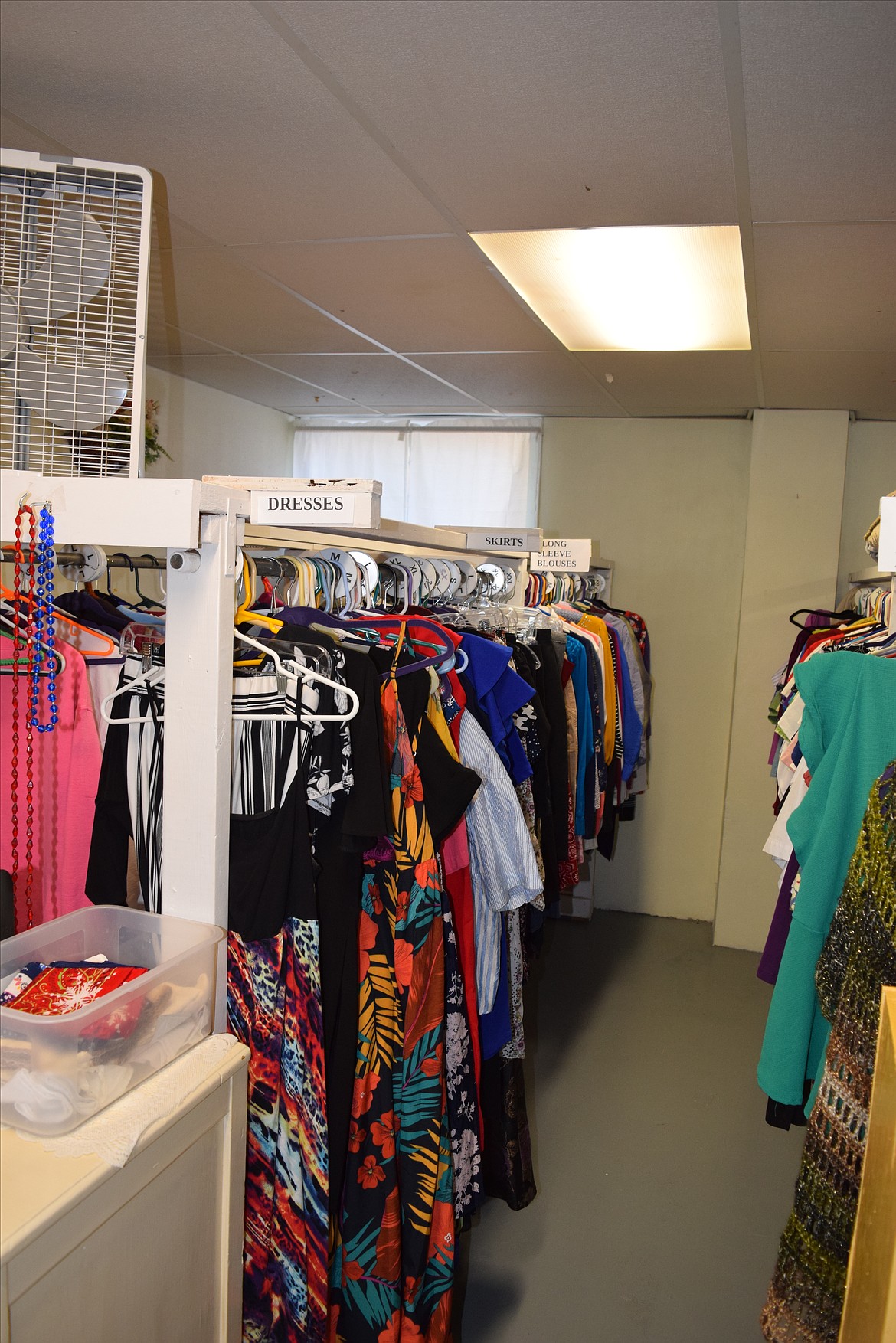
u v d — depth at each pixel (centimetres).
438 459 486
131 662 143
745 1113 291
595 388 389
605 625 352
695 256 226
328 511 138
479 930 183
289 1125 142
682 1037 341
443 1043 159
